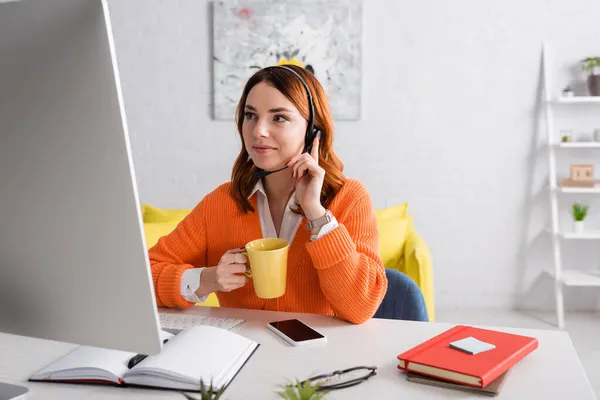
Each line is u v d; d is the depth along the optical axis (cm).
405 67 324
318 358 95
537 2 316
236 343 96
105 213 66
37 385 85
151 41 331
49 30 62
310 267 133
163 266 132
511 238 332
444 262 336
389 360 95
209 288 122
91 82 62
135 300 68
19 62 64
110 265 68
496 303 338
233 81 329
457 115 326
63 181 66
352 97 325
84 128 63
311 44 322
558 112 322
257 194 140
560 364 92
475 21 320
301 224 133
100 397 81
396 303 150
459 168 329
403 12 321
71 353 93
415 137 329
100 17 60
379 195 334
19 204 69
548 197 327
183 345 92
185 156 338
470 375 81
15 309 76
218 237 143
